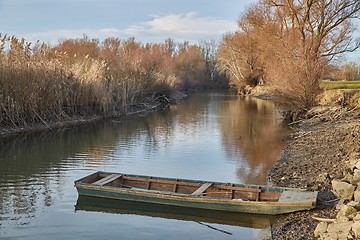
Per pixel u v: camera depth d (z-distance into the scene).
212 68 89.56
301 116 28.64
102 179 12.28
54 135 23.41
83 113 29.67
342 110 25.97
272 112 37.06
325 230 8.21
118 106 33.94
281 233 8.95
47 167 15.96
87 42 56.59
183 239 9.26
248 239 9.19
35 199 12.05
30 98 24.22
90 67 32.19
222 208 10.61
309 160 15.41
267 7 37.91
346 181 11.09
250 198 11.42
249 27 52.59
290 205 10.00
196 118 32.56
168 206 11.07
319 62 29.81
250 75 61.97
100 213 10.99
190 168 15.86
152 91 43.56
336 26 32.28
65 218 10.55
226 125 28.27
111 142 21.69
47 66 26.53
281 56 30.36
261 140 21.86
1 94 22.62
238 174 14.71
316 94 28.80
